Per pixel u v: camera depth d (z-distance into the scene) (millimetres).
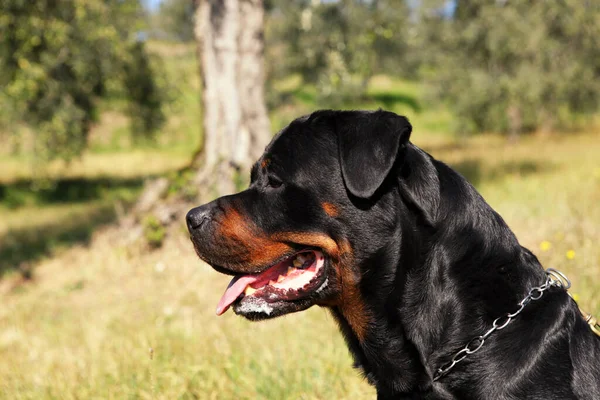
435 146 26984
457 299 2621
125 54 15969
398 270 2670
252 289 2908
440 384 2633
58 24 13492
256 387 4012
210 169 8484
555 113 23125
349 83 18938
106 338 5582
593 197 9062
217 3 8359
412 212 2656
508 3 17609
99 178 21203
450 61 19922
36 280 8688
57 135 16016
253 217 2807
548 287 2686
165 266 7676
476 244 2664
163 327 5605
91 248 9320
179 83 19312
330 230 2705
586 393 2463
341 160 2588
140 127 19703
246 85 8484
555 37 18219
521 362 2482
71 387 4363
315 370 4125
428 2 16781
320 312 5102
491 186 11953
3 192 18969
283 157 2781
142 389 4145
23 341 5965
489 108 19516
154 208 8656
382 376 2797
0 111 15164
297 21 17578
